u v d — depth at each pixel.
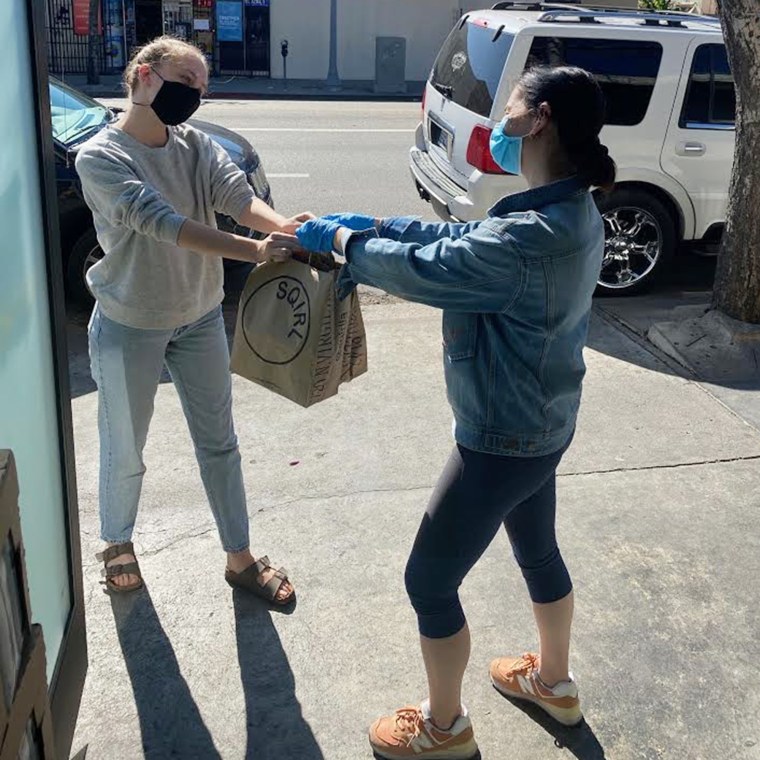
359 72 23.30
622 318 6.21
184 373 2.95
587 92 2.04
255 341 2.46
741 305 5.46
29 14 2.02
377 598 3.24
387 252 2.07
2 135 1.88
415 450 4.28
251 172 6.45
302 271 2.40
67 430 2.36
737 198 5.39
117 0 21.58
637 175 6.45
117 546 3.15
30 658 1.38
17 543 1.36
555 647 2.64
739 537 3.66
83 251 5.82
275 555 3.45
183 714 2.71
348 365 2.57
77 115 6.15
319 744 2.63
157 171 2.69
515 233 2.00
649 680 2.90
